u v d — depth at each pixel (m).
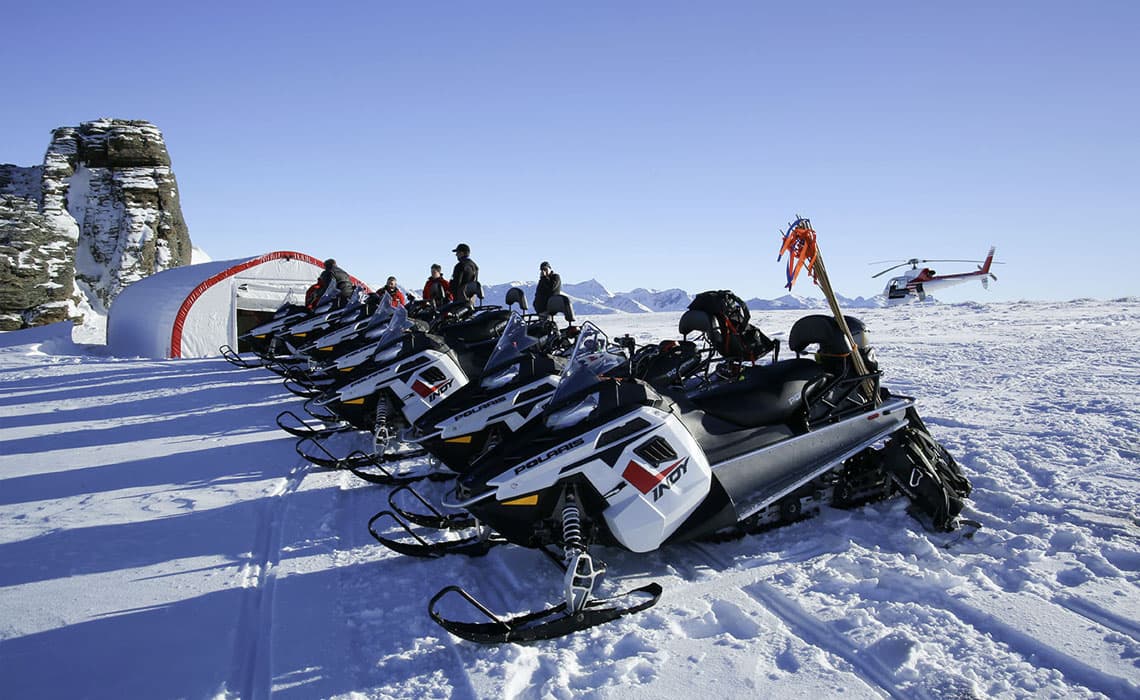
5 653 3.19
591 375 3.80
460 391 5.59
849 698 2.57
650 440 3.59
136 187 30.92
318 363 10.39
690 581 3.62
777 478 3.98
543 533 3.58
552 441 3.60
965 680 2.58
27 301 23.80
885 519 4.22
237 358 14.50
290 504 5.22
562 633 3.15
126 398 10.77
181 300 17.20
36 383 13.02
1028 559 3.57
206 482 5.93
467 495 3.57
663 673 2.80
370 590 3.71
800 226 4.27
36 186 30.64
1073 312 20.38
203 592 3.78
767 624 3.13
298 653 3.09
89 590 3.84
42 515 5.20
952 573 3.53
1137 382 8.09
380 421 6.18
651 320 26.47
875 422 4.40
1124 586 3.24
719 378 5.38
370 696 2.75
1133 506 4.12
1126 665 2.64
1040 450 5.35
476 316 7.36
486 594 3.62
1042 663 2.71
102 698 2.82
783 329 18.14
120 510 5.25
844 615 3.15
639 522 3.55
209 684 2.90
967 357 11.10
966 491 4.28
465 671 2.88
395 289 11.34
